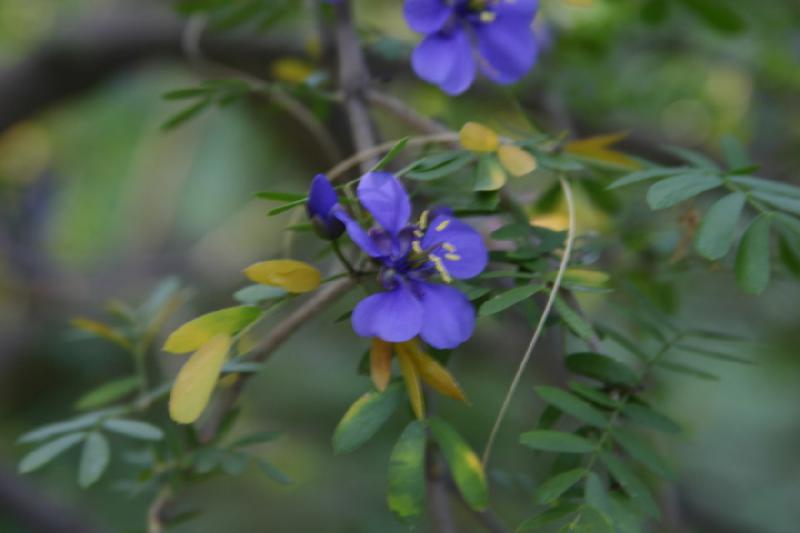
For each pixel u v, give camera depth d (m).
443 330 0.57
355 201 0.58
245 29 0.84
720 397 1.37
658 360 0.61
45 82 0.99
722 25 0.71
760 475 1.29
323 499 1.13
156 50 0.97
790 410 1.36
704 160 0.62
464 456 0.56
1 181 1.18
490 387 1.02
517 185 0.70
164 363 0.80
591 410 0.58
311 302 0.60
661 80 0.88
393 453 0.56
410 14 0.60
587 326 0.57
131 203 1.16
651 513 0.56
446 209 0.58
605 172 0.64
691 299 0.87
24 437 0.61
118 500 0.97
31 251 1.14
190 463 0.61
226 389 0.61
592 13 0.77
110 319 1.12
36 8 1.01
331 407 1.23
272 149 1.13
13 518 0.91
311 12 0.68
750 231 0.58
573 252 0.61
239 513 1.12
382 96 0.63
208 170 1.16
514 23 0.61
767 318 0.90
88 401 0.65
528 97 0.77
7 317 1.12
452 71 0.60
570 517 0.56
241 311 0.57
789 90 0.87
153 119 1.11
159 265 1.19
